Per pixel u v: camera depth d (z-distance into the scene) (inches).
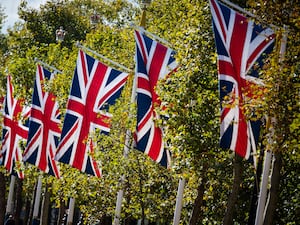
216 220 2172.7
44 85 2751.0
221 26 1514.5
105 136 2333.9
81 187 2568.9
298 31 1453.0
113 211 2541.8
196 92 1792.6
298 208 2004.2
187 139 1765.5
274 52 1459.2
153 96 1975.9
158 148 1962.4
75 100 2338.8
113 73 2358.5
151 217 2375.7
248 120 1462.8
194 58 1806.1
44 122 2716.5
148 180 2294.5
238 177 1755.7
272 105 1422.2
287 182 2004.2
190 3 1899.6
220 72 1503.4
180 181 2020.2
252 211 1770.4
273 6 1461.6
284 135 1423.5
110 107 2342.5
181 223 2298.2
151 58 1988.2
